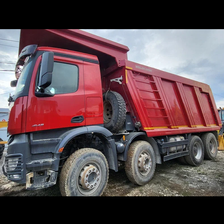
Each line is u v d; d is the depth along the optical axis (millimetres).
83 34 3137
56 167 2424
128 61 3773
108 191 3338
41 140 2438
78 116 2822
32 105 2402
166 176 4336
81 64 3088
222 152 8141
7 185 3961
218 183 3812
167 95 4785
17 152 2238
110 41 3590
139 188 3490
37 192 3441
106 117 3871
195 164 5363
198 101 6016
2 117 8516
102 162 2885
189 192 3299
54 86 2672
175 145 4621
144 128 3834
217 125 7102
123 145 3438
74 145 3051
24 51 2697
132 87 3797
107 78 4250
